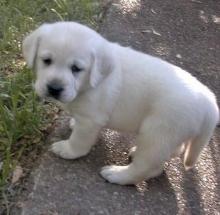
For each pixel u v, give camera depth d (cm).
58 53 84
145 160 91
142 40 146
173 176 99
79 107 90
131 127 94
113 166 95
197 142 93
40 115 104
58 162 94
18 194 88
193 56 146
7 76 113
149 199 93
